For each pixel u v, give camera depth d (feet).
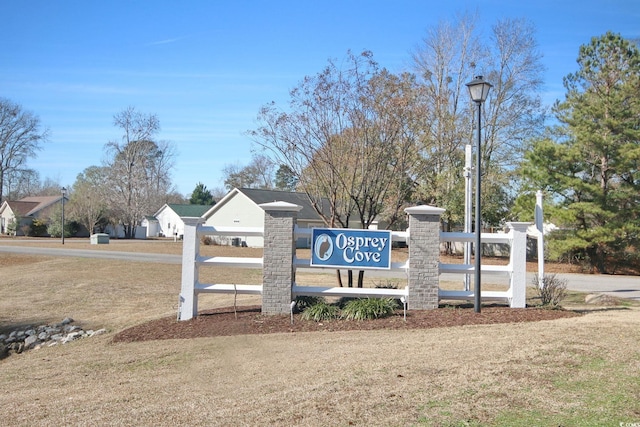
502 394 18.01
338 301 38.88
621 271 90.17
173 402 19.65
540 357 22.12
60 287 64.54
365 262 35.68
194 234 36.73
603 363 21.09
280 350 26.91
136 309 51.93
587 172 92.89
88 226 203.00
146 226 244.42
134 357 28.07
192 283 36.60
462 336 27.45
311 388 19.54
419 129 47.11
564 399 17.47
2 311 52.65
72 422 17.90
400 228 121.08
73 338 40.65
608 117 87.35
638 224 86.28
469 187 45.34
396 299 37.29
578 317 32.76
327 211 77.61
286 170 53.31
